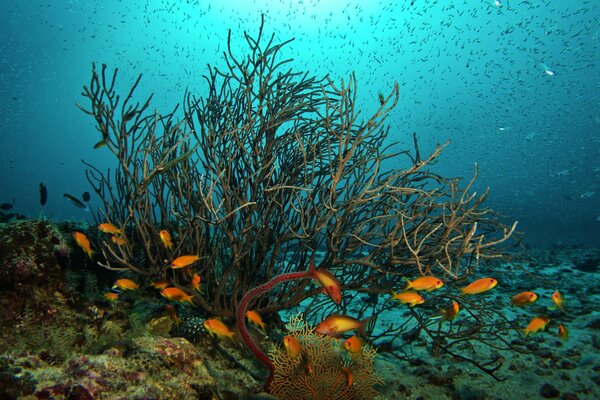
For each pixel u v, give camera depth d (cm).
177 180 352
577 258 1141
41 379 186
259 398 270
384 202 396
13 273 269
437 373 378
